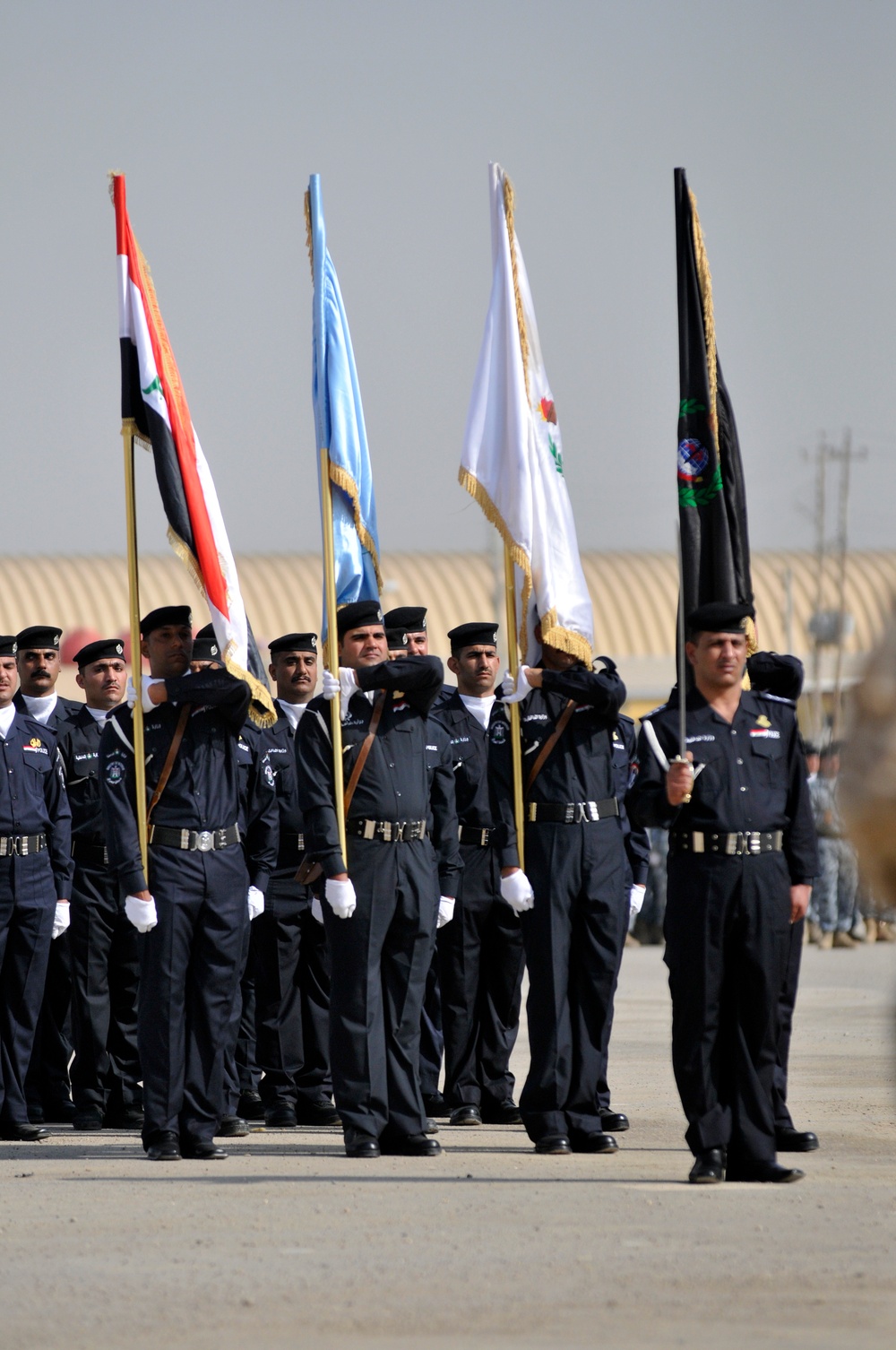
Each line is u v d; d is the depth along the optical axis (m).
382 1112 22.22
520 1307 13.99
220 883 22.14
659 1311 13.82
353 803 22.25
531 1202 18.48
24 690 28.86
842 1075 29.62
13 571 131.25
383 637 23.34
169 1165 21.52
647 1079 29.58
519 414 23.44
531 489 23.39
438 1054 27.22
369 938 22.09
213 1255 15.98
